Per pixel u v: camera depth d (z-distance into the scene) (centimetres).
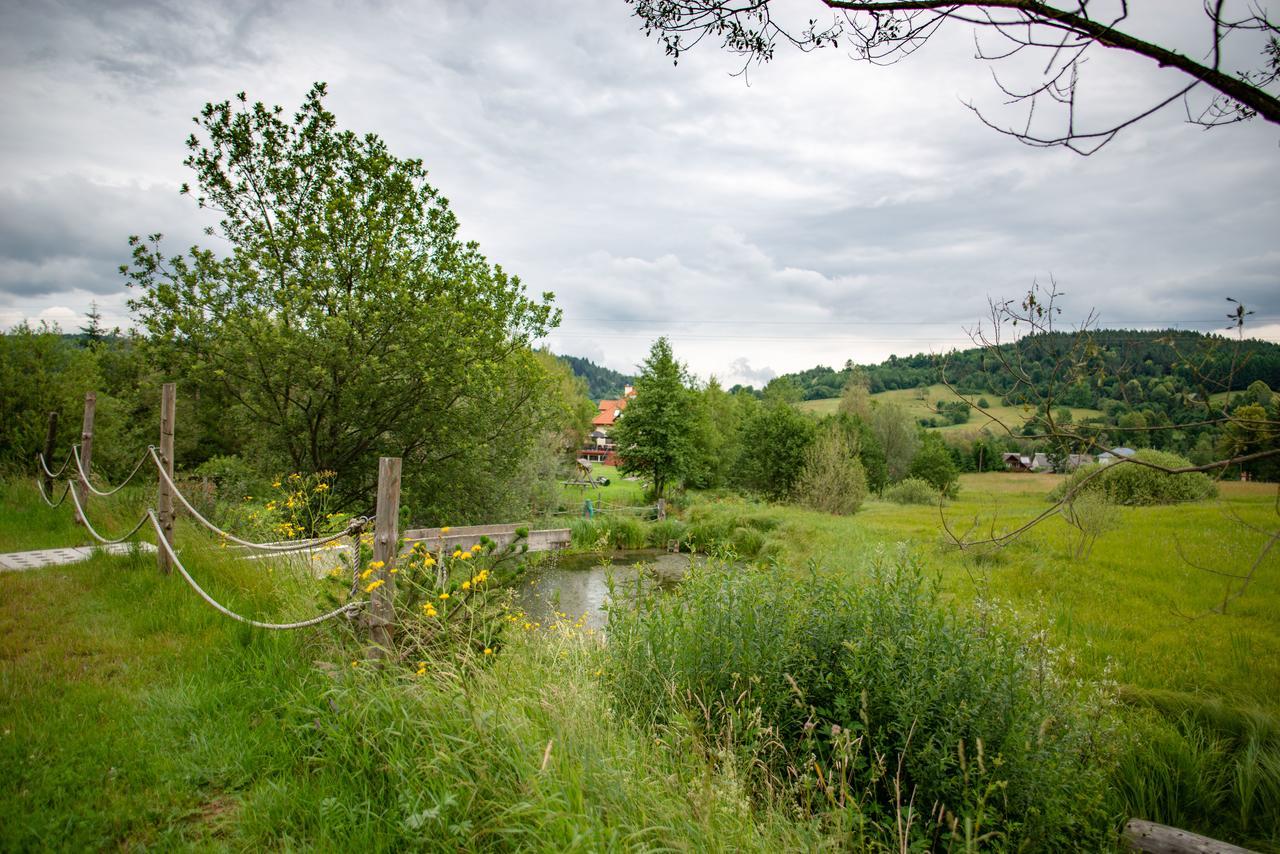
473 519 1858
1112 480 1678
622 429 3778
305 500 1108
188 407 2439
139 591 666
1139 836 432
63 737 376
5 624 561
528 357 1800
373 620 459
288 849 289
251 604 600
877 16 264
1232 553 1266
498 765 325
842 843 350
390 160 1548
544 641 654
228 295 1422
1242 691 634
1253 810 488
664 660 530
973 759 406
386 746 364
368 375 1416
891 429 5809
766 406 5834
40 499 1202
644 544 2556
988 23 231
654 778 352
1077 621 884
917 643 483
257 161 1441
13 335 1667
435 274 1622
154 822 317
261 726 407
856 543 1859
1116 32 211
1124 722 561
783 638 523
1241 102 205
